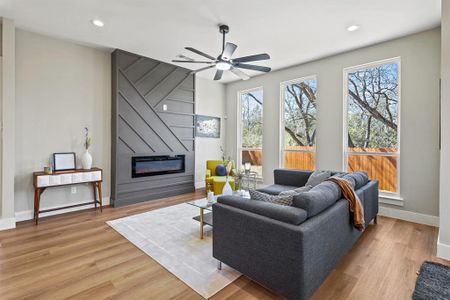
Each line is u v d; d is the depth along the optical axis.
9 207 3.11
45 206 3.62
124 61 4.24
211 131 5.99
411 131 3.48
